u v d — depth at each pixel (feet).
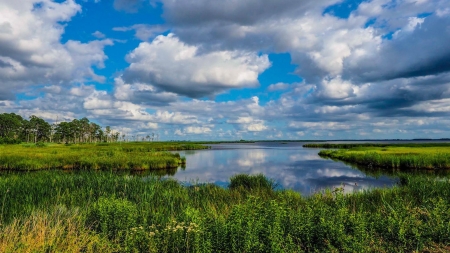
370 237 19.08
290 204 33.01
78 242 18.97
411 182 49.55
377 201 35.78
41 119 419.74
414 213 24.20
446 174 83.46
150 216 26.32
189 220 22.91
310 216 21.26
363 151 154.40
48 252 17.57
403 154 124.47
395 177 78.64
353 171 93.15
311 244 18.88
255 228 18.33
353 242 17.89
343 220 21.33
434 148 172.86
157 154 141.28
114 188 40.73
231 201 37.04
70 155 120.37
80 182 46.39
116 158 109.40
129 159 107.14
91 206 28.60
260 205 23.06
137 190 40.22
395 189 41.60
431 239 20.02
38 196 35.01
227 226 18.70
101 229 22.58
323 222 19.66
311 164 117.39
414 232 19.13
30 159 105.70
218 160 141.49
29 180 46.98
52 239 18.30
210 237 18.35
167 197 36.60
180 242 18.19
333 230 18.88
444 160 97.76
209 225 19.74
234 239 17.57
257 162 128.67
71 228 21.40
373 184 67.15
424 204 29.96
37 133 423.23
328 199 35.73
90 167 99.35
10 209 28.55
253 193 42.75
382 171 92.79
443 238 19.86
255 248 16.96
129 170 96.73
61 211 26.17
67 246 18.37
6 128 368.68
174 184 50.49
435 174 83.82
